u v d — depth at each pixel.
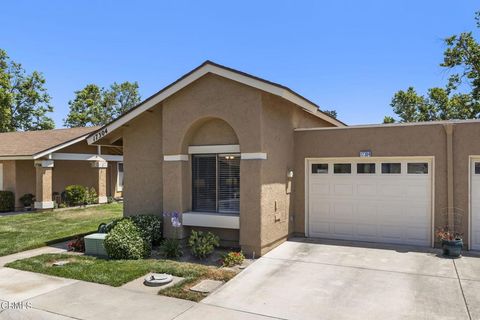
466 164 9.53
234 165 10.12
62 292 6.83
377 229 10.53
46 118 38.69
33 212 17.98
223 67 9.30
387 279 7.35
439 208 9.79
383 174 10.48
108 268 8.15
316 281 7.32
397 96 35.22
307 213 11.33
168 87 10.12
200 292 6.79
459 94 26.47
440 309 5.95
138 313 5.91
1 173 19.48
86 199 20.48
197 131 10.46
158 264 8.46
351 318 5.70
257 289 6.94
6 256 9.66
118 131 12.38
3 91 31.94
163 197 10.51
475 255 9.04
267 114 9.59
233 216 9.67
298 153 11.37
